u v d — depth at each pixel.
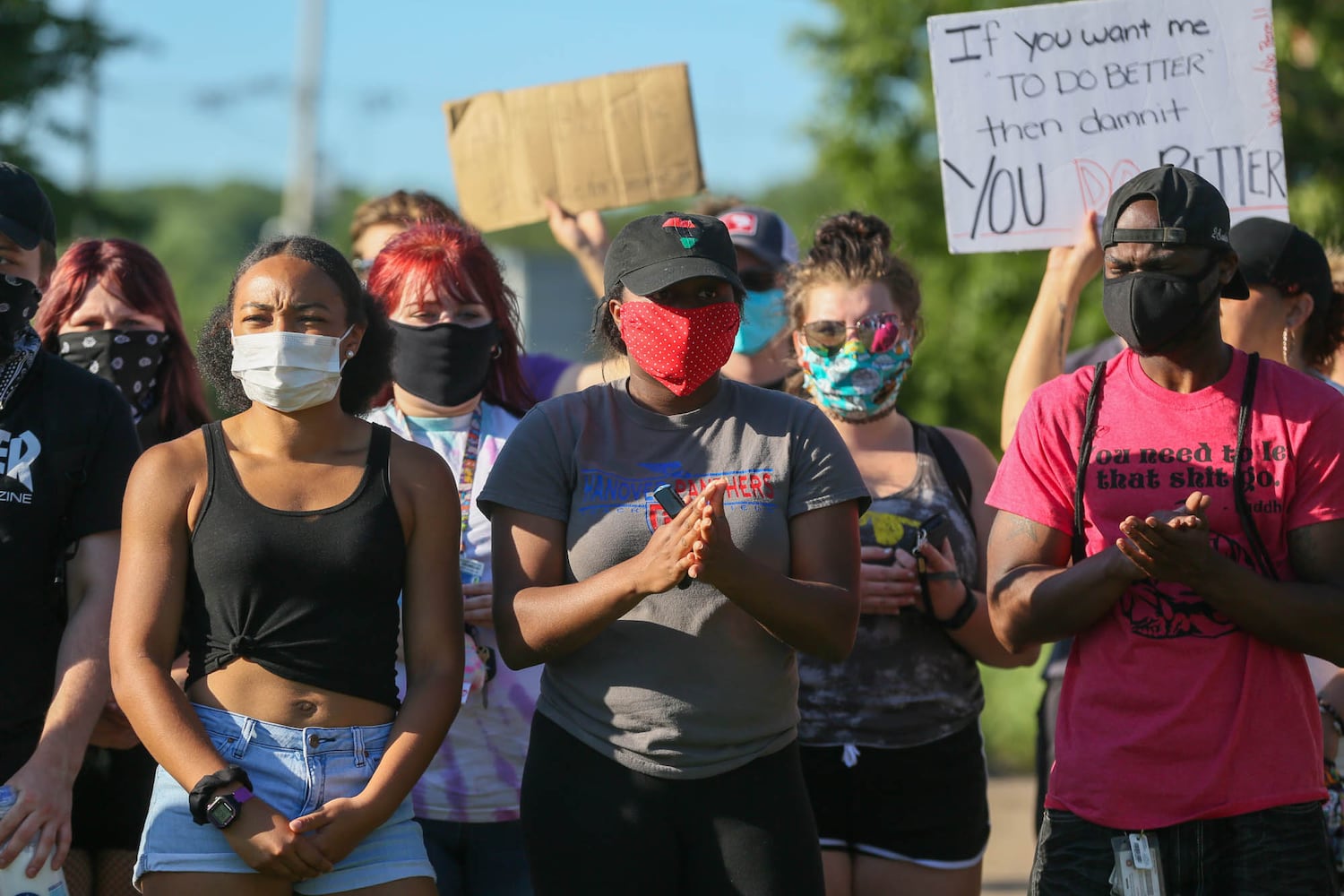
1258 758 10.14
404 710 10.29
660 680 10.30
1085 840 10.43
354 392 11.14
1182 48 14.28
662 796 10.29
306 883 9.91
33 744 11.24
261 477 10.25
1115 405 10.80
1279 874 10.05
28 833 10.45
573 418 10.93
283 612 10.03
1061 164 14.41
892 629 12.96
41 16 39.38
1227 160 14.20
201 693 10.11
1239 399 10.52
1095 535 10.70
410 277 12.95
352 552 10.12
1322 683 12.69
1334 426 10.30
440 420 13.26
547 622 10.18
